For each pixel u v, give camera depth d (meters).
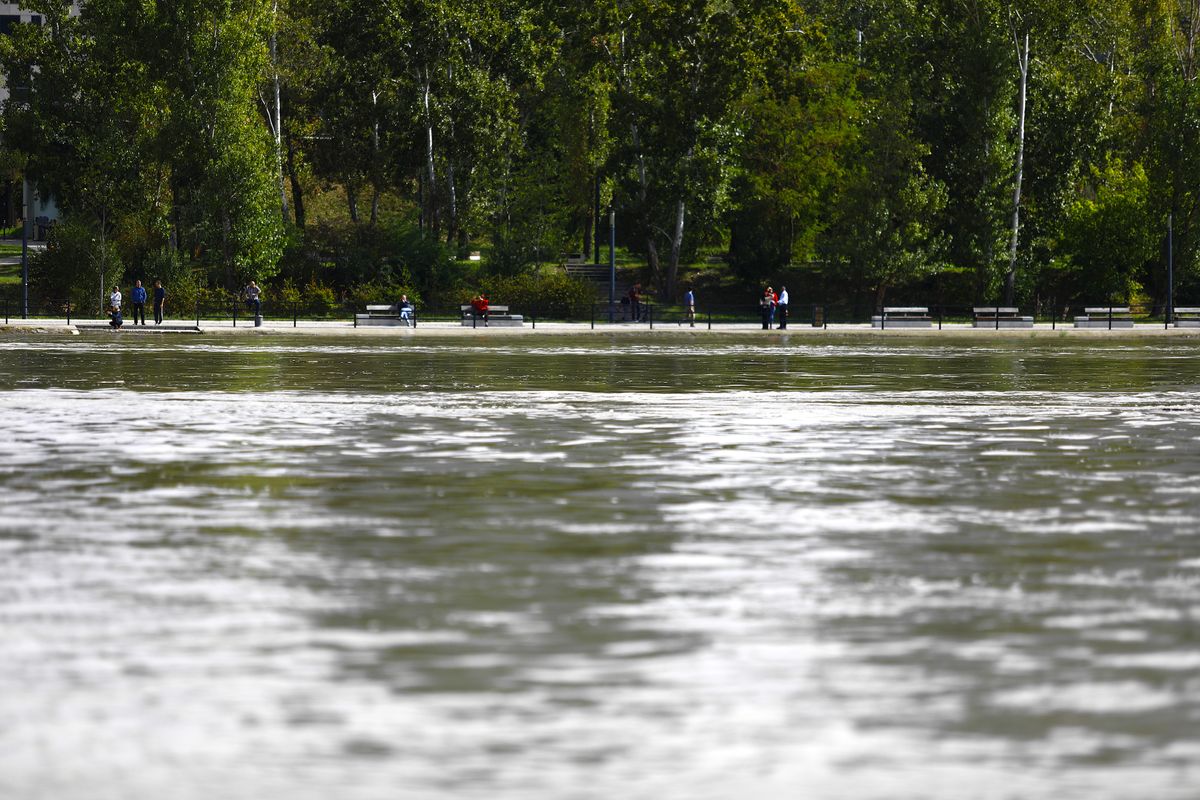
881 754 22.83
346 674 27.08
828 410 84.38
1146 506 47.53
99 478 54.09
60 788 21.31
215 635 29.91
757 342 189.00
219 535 41.75
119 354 148.12
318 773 21.94
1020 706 25.23
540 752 22.89
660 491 50.88
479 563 37.56
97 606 32.50
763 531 42.53
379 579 35.53
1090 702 25.45
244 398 92.19
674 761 22.48
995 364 137.00
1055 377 116.94
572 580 35.44
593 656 28.31
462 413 81.75
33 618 31.36
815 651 28.72
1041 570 36.78
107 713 24.70
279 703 25.31
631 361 139.00
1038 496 49.81
